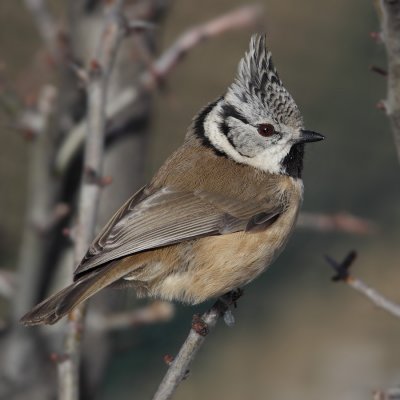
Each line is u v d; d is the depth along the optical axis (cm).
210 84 1809
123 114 1145
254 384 1744
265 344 1838
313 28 2044
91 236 831
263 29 1073
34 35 1730
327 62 2053
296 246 2003
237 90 947
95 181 837
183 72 1805
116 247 837
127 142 1145
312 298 1936
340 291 1961
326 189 2003
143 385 1666
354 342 1855
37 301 1077
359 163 2036
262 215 905
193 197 897
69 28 1135
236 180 920
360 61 2062
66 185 1095
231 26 1038
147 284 877
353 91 2058
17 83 1167
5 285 1088
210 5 1895
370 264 1956
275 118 937
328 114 2036
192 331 739
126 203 898
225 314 804
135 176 1155
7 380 1082
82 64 1116
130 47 1130
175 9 1864
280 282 1967
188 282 880
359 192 2009
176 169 927
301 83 2031
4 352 1088
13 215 1706
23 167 1722
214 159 938
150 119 1180
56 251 1077
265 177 934
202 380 1759
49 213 1065
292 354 1817
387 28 691
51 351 1087
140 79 1071
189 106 1794
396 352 1817
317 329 1850
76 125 1076
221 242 885
